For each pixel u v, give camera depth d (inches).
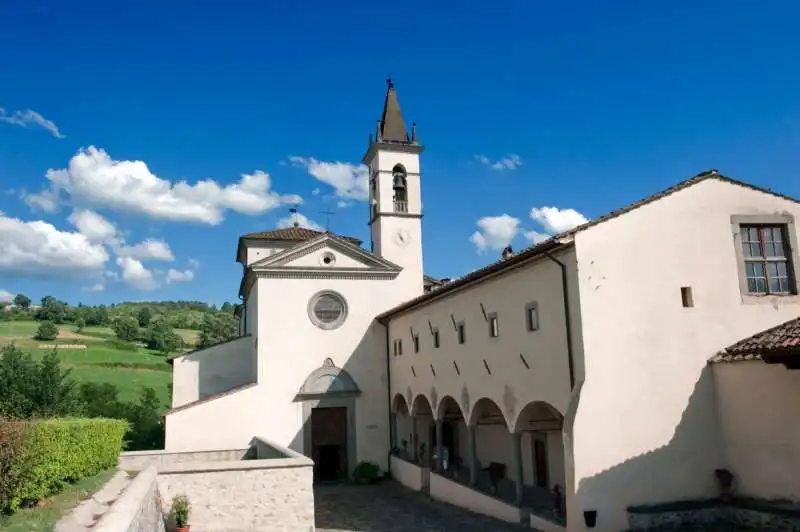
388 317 1295.5
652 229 661.9
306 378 1288.1
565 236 631.8
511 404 764.0
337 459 1286.9
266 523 747.4
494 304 816.9
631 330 636.7
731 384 631.8
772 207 701.3
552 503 775.7
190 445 1193.4
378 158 1482.5
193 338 4537.4
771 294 684.1
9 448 422.6
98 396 1605.6
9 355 1104.8
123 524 445.1
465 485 925.8
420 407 1221.1
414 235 1465.3
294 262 1325.0
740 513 600.4
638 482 611.5
